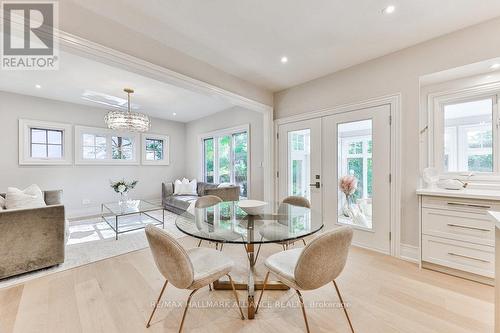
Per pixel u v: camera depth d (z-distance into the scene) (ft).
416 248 7.82
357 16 6.34
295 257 5.41
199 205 8.38
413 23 6.66
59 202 11.96
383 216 8.57
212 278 4.64
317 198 10.61
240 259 8.27
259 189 13.85
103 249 9.22
